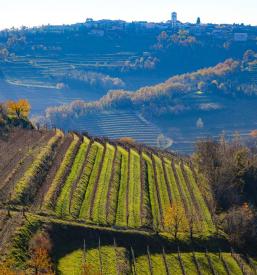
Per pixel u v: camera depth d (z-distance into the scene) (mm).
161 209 134750
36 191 123438
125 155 170250
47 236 103812
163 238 118875
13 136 166500
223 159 160375
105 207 125250
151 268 107000
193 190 153500
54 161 146125
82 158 153625
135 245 113750
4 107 192500
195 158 171750
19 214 107188
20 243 96500
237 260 119062
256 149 197500
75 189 129875
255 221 134250
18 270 87562
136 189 141875
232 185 149875
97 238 110750
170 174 163375
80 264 99438
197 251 119188
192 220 127438
